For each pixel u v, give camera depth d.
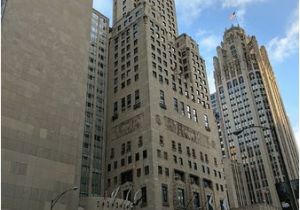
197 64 114.69
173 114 93.25
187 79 107.00
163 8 123.44
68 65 65.31
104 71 109.06
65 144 57.88
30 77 57.50
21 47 58.41
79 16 73.25
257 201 152.12
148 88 90.06
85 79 67.75
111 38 115.50
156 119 86.50
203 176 91.12
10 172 48.41
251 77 184.00
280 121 176.88
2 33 56.59
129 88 97.00
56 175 54.03
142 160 81.56
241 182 156.38
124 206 69.06
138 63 98.38
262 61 194.50
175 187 80.44
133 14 110.81
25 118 53.81
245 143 168.62
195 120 100.75
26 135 52.78
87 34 73.31
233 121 178.88
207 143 100.19
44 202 50.56
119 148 90.12
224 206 92.00
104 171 90.94
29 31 61.06
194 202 83.75
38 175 51.62
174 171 83.25
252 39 197.88
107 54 113.06
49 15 66.31
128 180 83.12
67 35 68.12
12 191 47.53
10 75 54.72
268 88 184.38
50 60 62.22
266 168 155.88
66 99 61.78
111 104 100.81
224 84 192.12
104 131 98.25
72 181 55.91
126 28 110.75
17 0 61.72
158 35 106.00
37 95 57.25
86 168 88.69
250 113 173.75
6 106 52.12
